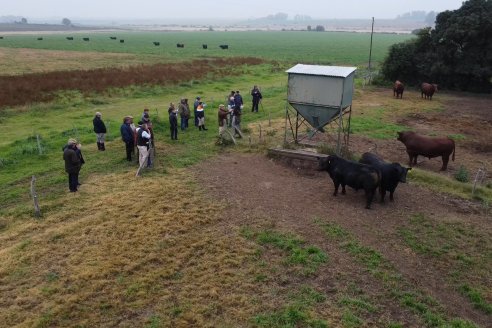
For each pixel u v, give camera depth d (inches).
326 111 725.9
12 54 2837.1
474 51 1604.3
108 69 1898.4
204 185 627.2
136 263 425.4
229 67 2207.2
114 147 815.1
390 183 575.5
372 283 406.9
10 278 403.2
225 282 400.8
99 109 1202.6
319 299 378.9
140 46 4252.0
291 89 743.7
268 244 467.8
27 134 938.7
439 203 593.9
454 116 1195.9
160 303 372.5
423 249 469.1
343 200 591.8
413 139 746.8
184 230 491.2
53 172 692.7
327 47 4611.2
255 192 609.0
